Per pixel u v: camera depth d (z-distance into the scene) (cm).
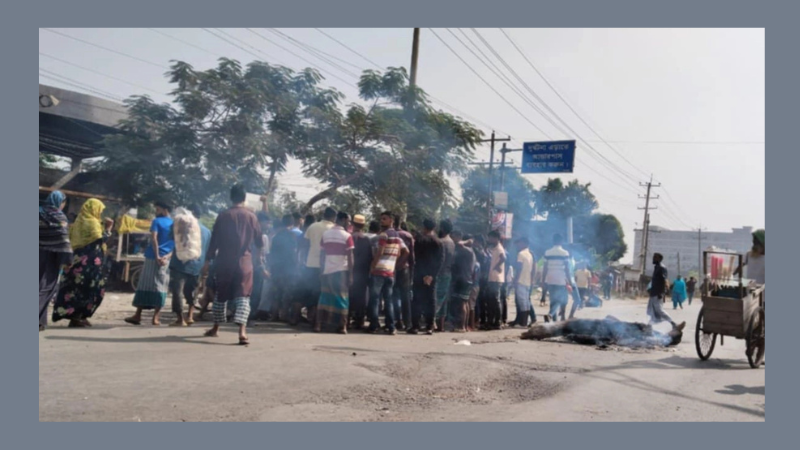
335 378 651
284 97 2111
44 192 2408
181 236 966
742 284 907
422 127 2283
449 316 1250
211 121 2066
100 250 912
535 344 1044
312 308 1121
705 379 780
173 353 721
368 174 2239
